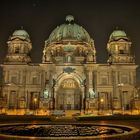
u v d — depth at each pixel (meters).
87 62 95.00
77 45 107.19
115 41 101.50
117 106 90.25
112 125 26.72
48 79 93.06
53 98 91.62
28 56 104.06
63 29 113.94
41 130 23.55
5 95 91.88
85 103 89.62
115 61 98.50
